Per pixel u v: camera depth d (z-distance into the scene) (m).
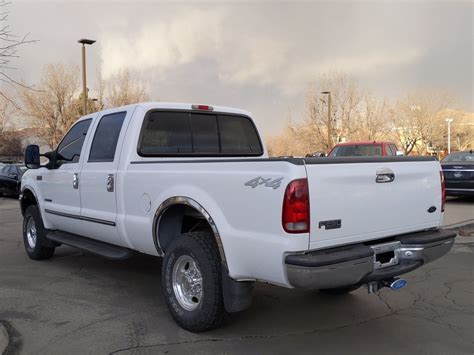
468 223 10.09
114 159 5.30
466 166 13.51
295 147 44.06
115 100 40.56
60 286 5.84
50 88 36.84
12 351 3.92
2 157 40.00
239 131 6.35
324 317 4.69
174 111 5.61
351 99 43.00
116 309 4.97
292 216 3.44
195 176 4.20
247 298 4.02
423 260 4.25
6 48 6.56
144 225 4.79
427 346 4.00
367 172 3.87
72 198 6.09
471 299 5.23
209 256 4.09
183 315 4.32
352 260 3.58
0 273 6.48
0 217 12.83
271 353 3.87
